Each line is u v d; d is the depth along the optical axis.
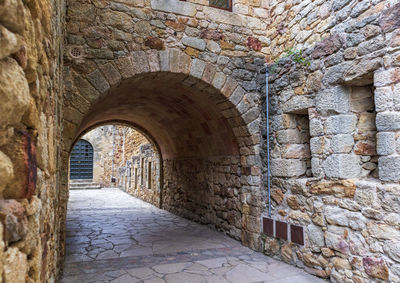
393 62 2.46
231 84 4.04
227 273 3.23
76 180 15.47
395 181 2.40
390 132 2.46
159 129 7.27
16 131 0.84
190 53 3.84
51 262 1.83
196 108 4.92
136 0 3.62
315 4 3.53
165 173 8.02
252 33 4.27
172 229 5.48
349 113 2.99
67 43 3.28
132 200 10.20
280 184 3.73
